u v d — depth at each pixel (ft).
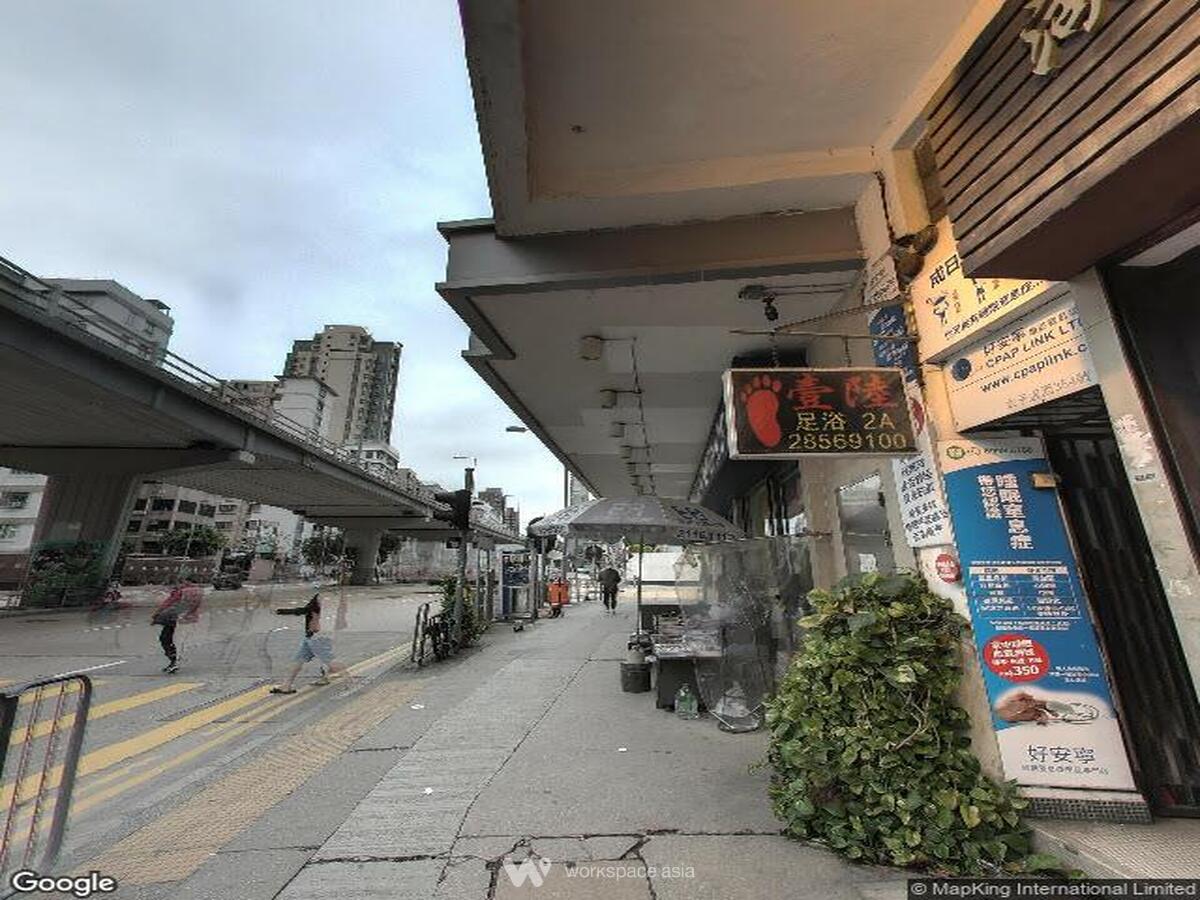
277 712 22.40
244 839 11.37
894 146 13.21
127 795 14.11
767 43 11.27
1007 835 9.70
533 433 33.78
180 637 46.06
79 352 54.49
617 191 14.53
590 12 10.55
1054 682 10.32
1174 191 7.13
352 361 457.27
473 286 16.21
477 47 10.78
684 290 16.75
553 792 13.28
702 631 22.24
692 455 40.83
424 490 168.35
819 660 11.24
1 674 30.53
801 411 11.34
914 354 12.46
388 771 14.98
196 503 256.32
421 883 9.63
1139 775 9.90
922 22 10.85
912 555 12.66
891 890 9.07
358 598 102.78
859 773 10.48
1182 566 7.37
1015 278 9.11
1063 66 7.79
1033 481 11.10
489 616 47.60
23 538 173.99
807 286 16.39
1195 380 7.70
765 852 10.32
